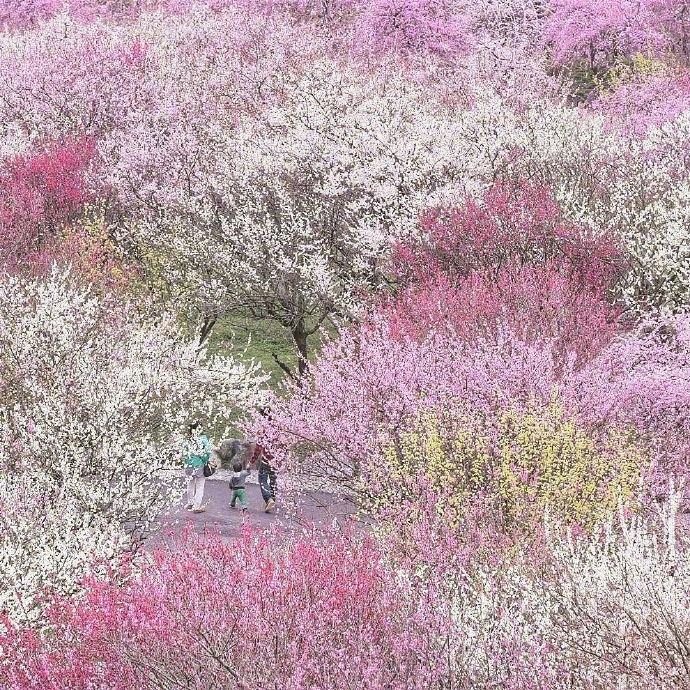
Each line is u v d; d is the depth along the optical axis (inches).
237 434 1227.9
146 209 1359.5
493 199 1109.7
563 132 1318.9
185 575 483.5
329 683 415.2
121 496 764.6
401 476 714.8
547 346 784.9
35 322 852.6
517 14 2490.2
